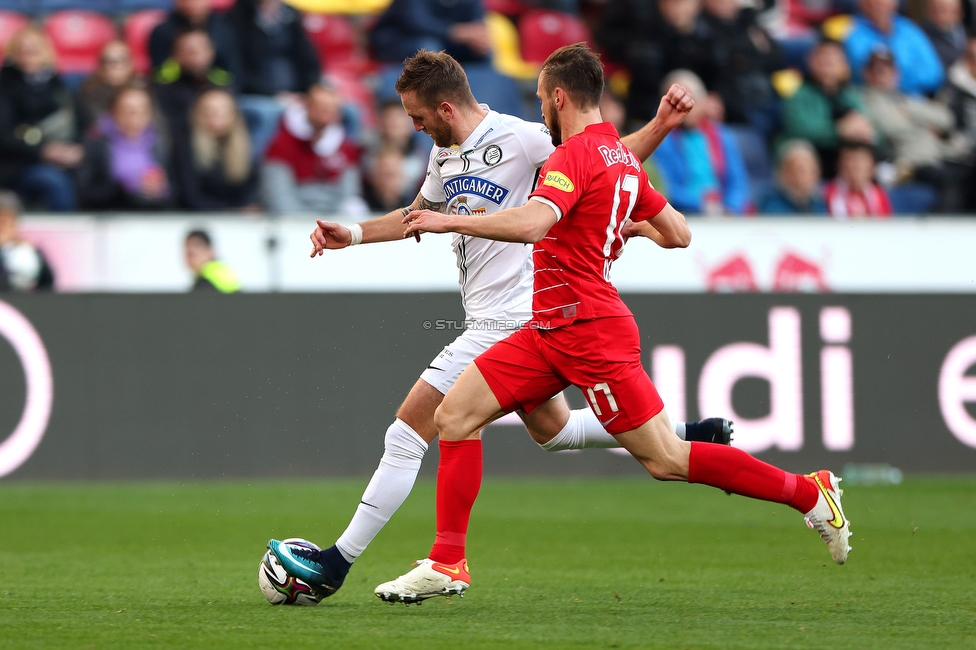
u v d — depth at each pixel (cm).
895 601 1430
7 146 3478
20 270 3084
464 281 1469
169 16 3612
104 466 2934
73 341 2942
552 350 1310
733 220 3228
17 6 3894
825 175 3809
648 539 2097
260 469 2956
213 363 2967
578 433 1475
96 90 3512
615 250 1320
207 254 3131
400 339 2997
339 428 2978
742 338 3083
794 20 4138
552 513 2459
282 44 3744
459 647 1118
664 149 3622
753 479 1309
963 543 2030
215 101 3481
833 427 3097
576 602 1424
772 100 3866
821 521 1322
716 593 1502
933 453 3125
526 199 1445
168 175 3497
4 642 1141
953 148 3947
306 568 1367
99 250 3112
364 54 3988
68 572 1700
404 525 2305
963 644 1144
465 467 1341
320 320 2986
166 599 1440
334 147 3575
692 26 3831
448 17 3959
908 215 3766
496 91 3844
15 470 2908
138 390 2953
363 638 1164
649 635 1188
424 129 1442
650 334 3050
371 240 1503
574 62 1325
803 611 1352
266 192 3541
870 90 3906
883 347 3120
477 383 1343
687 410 3056
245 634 1184
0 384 2908
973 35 4138
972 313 3152
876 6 4016
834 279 3259
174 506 2527
